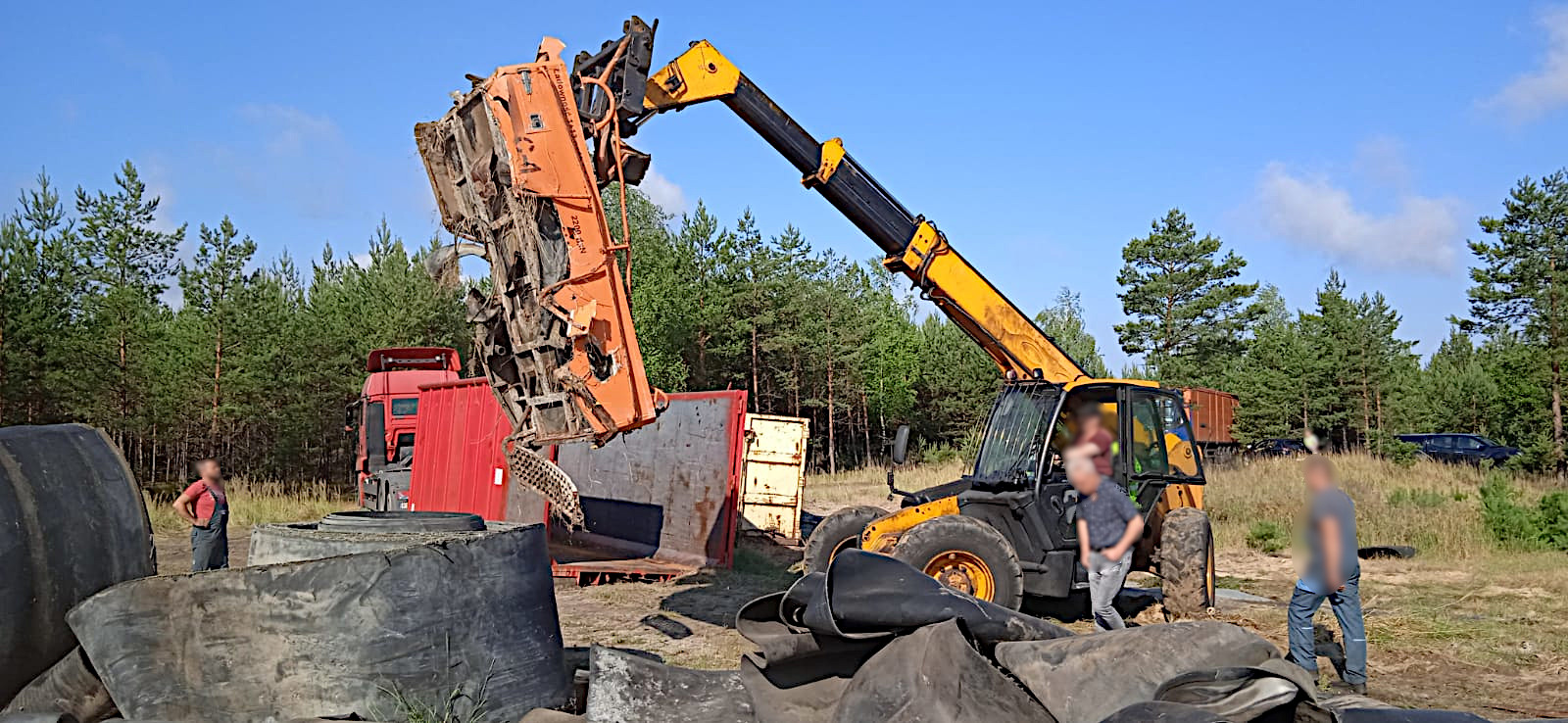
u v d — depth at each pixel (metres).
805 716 4.19
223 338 30.42
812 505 24.25
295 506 24.48
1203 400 31.36
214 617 4.40
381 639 4.48
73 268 29.20
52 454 4.75
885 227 9.84
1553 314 32.47
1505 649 8.33
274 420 30.89
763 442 16.53
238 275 34.28
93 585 4.69
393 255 32.28
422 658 4.56
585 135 7.25
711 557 13.04
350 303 32.72
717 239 40.50
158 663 4.35
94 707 4.52
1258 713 3.48
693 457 13.73
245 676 4.38
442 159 7.10
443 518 5.50
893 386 47.50
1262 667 3.57
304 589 4.45
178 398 29.14
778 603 4.59
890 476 10.59
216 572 4.45
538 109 6.64
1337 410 40.34
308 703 4.39
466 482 15.49
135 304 29.34
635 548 14.31
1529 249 38.44
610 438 6.58
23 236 25.92
